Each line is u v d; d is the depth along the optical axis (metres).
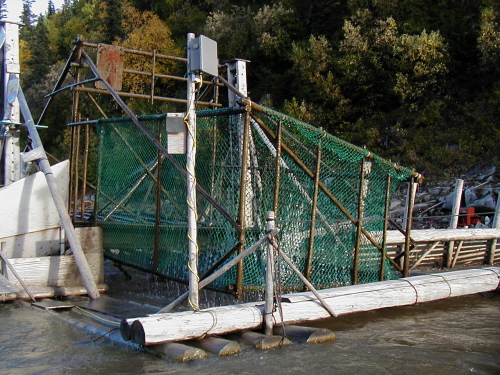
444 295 8.91
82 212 11.81
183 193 8.67
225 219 8.05
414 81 23.75
